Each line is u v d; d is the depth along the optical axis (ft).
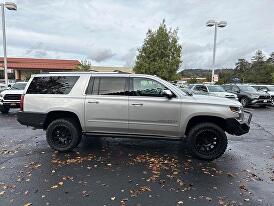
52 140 22.88
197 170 18.88
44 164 19.90
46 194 14.98
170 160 20.99
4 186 15.99
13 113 49.29
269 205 13.96
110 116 21.89
